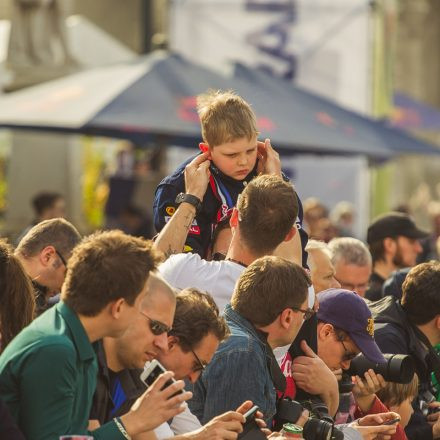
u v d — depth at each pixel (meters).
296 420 9.86
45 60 28.48
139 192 27.50
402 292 12.50
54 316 8.12
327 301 10.77
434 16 74.75
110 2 44.44
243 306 9.55
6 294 9.34
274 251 10.48
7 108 21.75
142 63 22.38
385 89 29.44
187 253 10.47
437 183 65.50
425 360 12.40
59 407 7.86
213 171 11.03
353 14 27.70
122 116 20.38
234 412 8.76
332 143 22.23
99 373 8.66
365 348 10.65
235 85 22.56
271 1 27.70
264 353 9.51
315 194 29.47
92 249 8.08
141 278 8.08
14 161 28.81
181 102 21.02
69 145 29.14
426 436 12.03
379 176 31.69
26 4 28.36
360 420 10.66
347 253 14.66
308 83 27.81
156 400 8.14
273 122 22.00
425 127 44.72
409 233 17.03
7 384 7.93
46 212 23.80
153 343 8.72
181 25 27.77
